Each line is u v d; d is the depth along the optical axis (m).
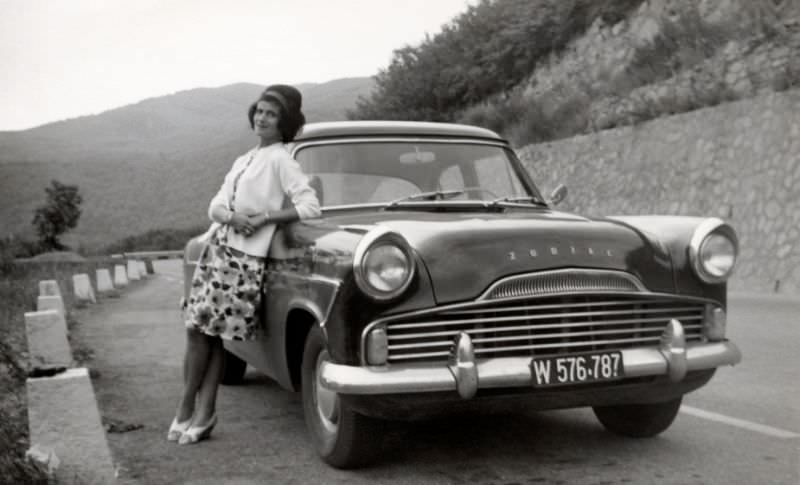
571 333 3.56
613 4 20.62
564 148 19.05
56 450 3.40
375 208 4.59
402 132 5.02
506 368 3.41
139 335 9.96
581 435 4.48
